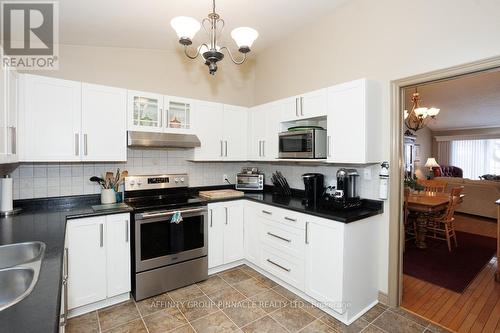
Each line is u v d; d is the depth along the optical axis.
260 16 2.69
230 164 3.74
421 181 5.03
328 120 2.44
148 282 2.43
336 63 2.72
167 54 3.19
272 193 3.41
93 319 2.12
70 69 2.65
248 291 2.57
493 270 3.04
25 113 2.11
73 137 2.33
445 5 1.94
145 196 2.90
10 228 1.78
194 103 3.05
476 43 1.80
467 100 5.52
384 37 2.31
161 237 2.50
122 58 2.91
